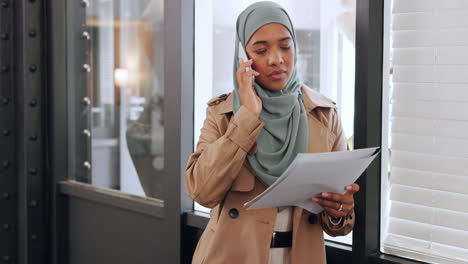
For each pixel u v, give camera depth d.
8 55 3.50
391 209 1.89
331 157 1.31
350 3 1.98
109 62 3.17
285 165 1.53
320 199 1.46
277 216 1.58
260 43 1.57
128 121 3.03
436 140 1.77
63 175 3.56
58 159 3.54
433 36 1.75
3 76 3.49
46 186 3.60
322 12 2.08
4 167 3.52
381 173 1.91
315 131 1.60
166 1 2.56
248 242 1.56
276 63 1.56
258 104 1.51
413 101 1.81
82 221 3.40
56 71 3.51
